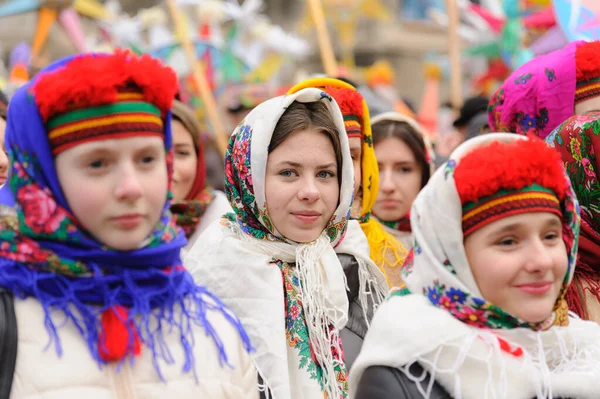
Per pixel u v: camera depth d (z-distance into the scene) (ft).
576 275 11.64
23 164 8.00
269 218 10.90
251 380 9.02
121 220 8.04
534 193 8.37
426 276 8.63
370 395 8.45
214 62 33.09
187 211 15.23
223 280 10.94
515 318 8.45
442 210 8.43
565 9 19.43
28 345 7.86
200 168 15.87
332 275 10.82
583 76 12.85
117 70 8.02
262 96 27.89
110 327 8.07
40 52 35.55
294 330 10.70
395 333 8.49
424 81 72.33
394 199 15.03
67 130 7.95
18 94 8.09
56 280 8.05
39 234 8.01
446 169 8.47
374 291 11.71
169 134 8.53
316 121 10.84
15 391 7.70
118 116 8.00
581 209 11.85
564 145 11.98
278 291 10.62
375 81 34.22
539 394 8.30
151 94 8.19
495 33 39.45
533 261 8.30
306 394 10.48
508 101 13.62
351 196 11.09
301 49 38.06
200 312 8.75
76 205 8.00
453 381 8.27
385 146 15.06
